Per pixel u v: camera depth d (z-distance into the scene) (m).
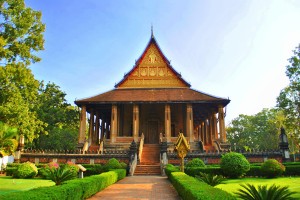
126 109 39.75
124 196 11.38
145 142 38.38
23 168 19.70
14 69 22.30
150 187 14.32
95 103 35.16
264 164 18.64
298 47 34.81
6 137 21.61
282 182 15.55
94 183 11.10
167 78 39.53
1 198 5.75
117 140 34.41
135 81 39.53
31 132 25.75
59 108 44.66
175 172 15.04
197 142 33.34
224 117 34.69
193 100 34.62
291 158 27.38
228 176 18.56
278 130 56.38
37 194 6.42
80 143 33.81
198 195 6.39
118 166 21.83
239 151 27.12
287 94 37.53
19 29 23.56
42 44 25.12
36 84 24.61
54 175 12.79
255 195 7.07
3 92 22.56
